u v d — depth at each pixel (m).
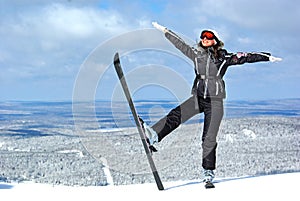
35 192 3.81
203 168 3.95
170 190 3.83
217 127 3.92
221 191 3.69
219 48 4.03
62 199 3.51
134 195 3.61
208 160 3.91
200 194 3.58
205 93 3.92
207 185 3.86
